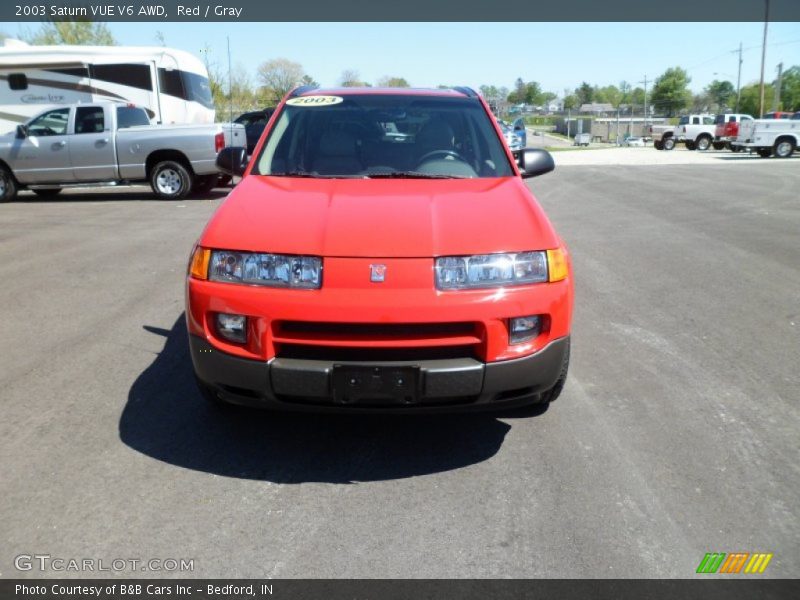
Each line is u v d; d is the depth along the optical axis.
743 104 93.75
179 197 13.15
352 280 2.79
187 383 4.02
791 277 6.59
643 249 7.96
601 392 3.93
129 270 6.85
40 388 3.93
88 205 12.35
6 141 12.81
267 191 3.48
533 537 2.60
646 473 3.06
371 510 2.78
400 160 3.98
